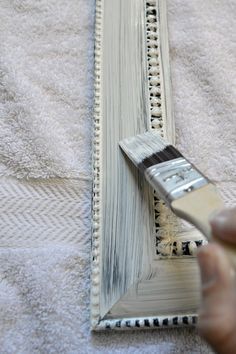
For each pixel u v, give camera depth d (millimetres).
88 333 475
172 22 670
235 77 624
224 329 330
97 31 644
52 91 615
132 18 653
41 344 468
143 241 502
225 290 339
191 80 627
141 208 521
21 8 671
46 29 660
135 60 621
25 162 562
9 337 471
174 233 507
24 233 527
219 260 350
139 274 485
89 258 517
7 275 500
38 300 484
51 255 510
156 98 594
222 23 668
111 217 518
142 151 513
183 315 466
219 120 597
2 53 635
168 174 462
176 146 578
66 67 635
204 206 429
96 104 589
